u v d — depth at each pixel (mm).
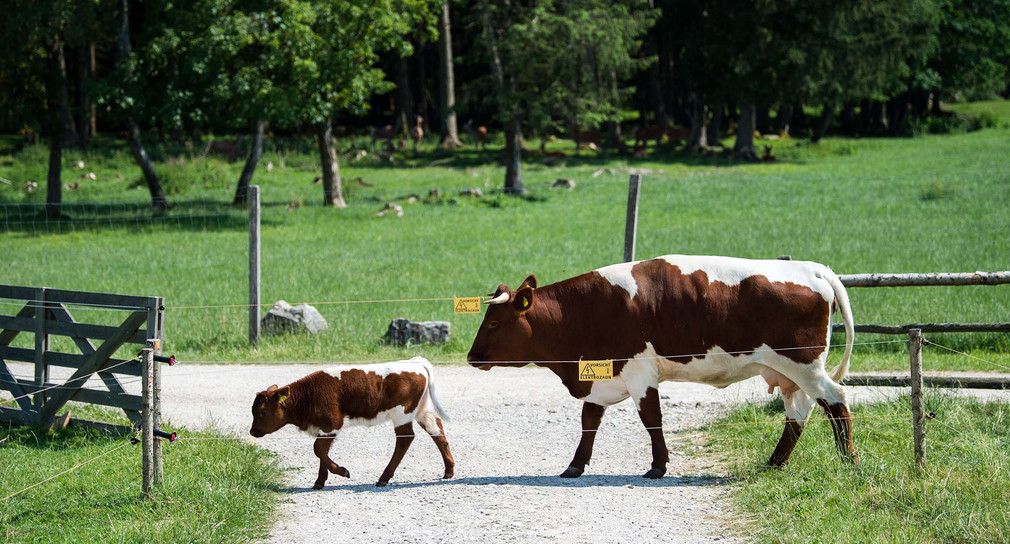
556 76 35156
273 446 9234
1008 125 63000
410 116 58531
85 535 6480
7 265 20875
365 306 16328
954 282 9828
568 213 29406
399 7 30859
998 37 62031
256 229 13812
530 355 8141
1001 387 9547
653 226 26547
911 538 5891
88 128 50188
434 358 12945
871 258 19703
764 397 10148
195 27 27984
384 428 9961
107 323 15414
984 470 7020
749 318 7605
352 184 36594
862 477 7086
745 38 46438
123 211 30453
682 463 8328
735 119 69750
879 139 58000
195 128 48562
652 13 39656
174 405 10750
